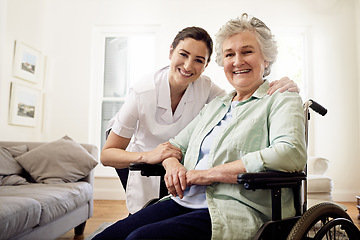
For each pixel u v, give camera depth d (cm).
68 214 220
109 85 454
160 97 157
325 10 438
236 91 130
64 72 442
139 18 446
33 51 402
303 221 91
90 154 278
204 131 120
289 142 94
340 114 430
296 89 109
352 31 437
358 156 425
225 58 123
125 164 136
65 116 438
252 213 97
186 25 441
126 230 106
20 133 381
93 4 450
